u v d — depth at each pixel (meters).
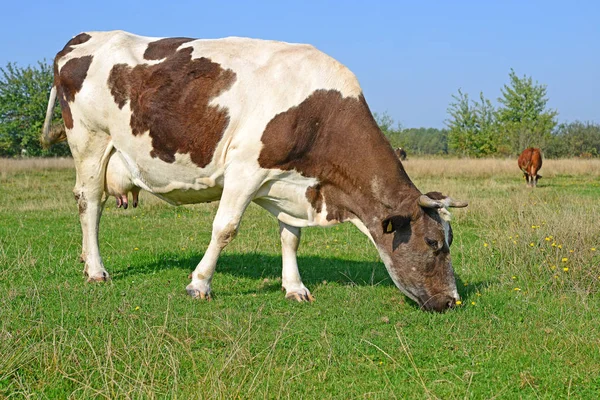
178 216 13.10
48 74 41.78
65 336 4.80
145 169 6.89
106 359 4.37
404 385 4.38
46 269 7.73
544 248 7.94
